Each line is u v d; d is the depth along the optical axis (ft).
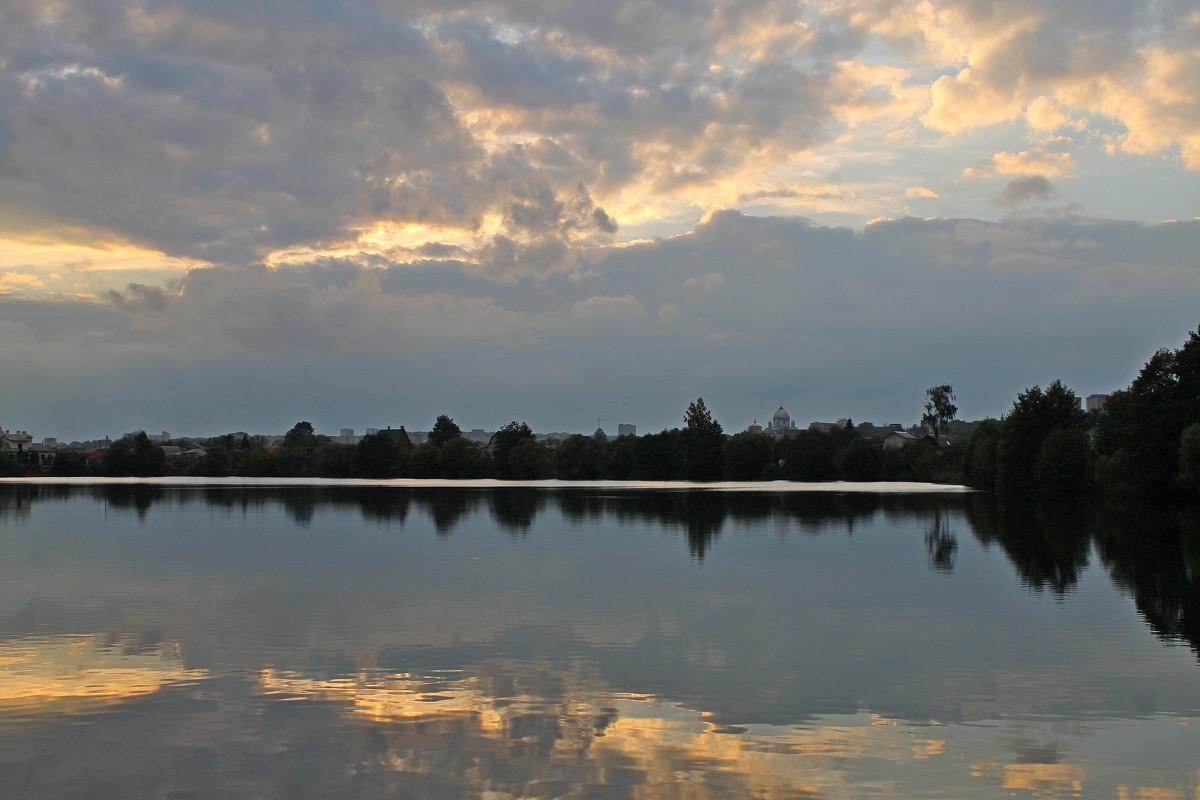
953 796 52.26
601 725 63.62
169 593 115.75
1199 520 229.45
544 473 635.25
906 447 593.42
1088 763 56.85
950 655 82.64
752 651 84.12
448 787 53.42
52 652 83.71
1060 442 368.68
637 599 111.34
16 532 203.51
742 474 611.06
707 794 52.44
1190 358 272.31
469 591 117.29
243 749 59.21
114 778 54.95
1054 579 128.16
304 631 92.48
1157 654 82.99
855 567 141.49
